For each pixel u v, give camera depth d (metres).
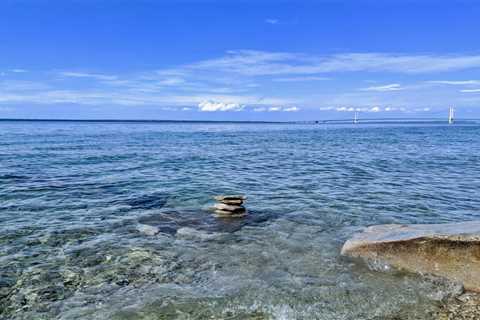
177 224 13.06
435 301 7.83
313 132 110.25
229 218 13.83
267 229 12.62
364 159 35.25
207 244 11.12
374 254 9.55
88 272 9.14
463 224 10.03
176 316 7.20
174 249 10.70
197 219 13.67
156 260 9.89
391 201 16.98
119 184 20.77
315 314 7.33
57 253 10.32
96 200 16.73
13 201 16.31
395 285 8.52
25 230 12.24
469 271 8.49
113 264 9.62
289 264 9.66
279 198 17.50
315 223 13.38
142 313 7.30
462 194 18.64
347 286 8.48
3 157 32.47
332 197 17.78
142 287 8.38
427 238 9.02
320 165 30.59
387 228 10.79
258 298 7.92
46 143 50.19
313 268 9.41
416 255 9.08
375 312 7.41
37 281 8.62
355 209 15.45
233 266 9.54
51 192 18.31
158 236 11.80
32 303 7.68
